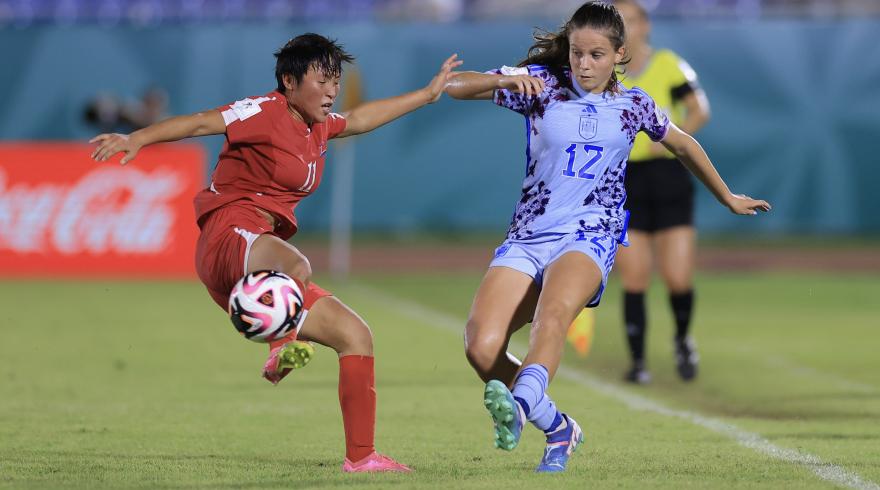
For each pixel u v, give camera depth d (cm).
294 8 8756
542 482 2023
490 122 8225
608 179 2177
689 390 3466
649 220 3691
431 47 8212
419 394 3291
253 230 2077
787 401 3244
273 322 1933
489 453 2405
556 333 1992
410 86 8219
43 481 2053
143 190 6881
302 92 2056
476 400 3191
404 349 4272
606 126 2150
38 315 5269
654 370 3903
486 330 2077
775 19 8175
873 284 6781
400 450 2438
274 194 2130
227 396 3256
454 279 7006
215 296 2164
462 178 8238
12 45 8100
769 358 4150
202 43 8200
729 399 3291
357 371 2128
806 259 7869
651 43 8138
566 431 2145
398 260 7825
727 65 8138
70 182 6856
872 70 8106
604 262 2117
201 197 2152
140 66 8175
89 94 8144
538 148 2180
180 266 6894
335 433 2664
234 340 4528
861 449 2447
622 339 4706
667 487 1984
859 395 3353
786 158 8150
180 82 8200
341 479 2058
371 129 2219
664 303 5984
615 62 2155
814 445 2502
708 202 8238
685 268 3666
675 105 3797
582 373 3819
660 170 3659
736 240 8731
